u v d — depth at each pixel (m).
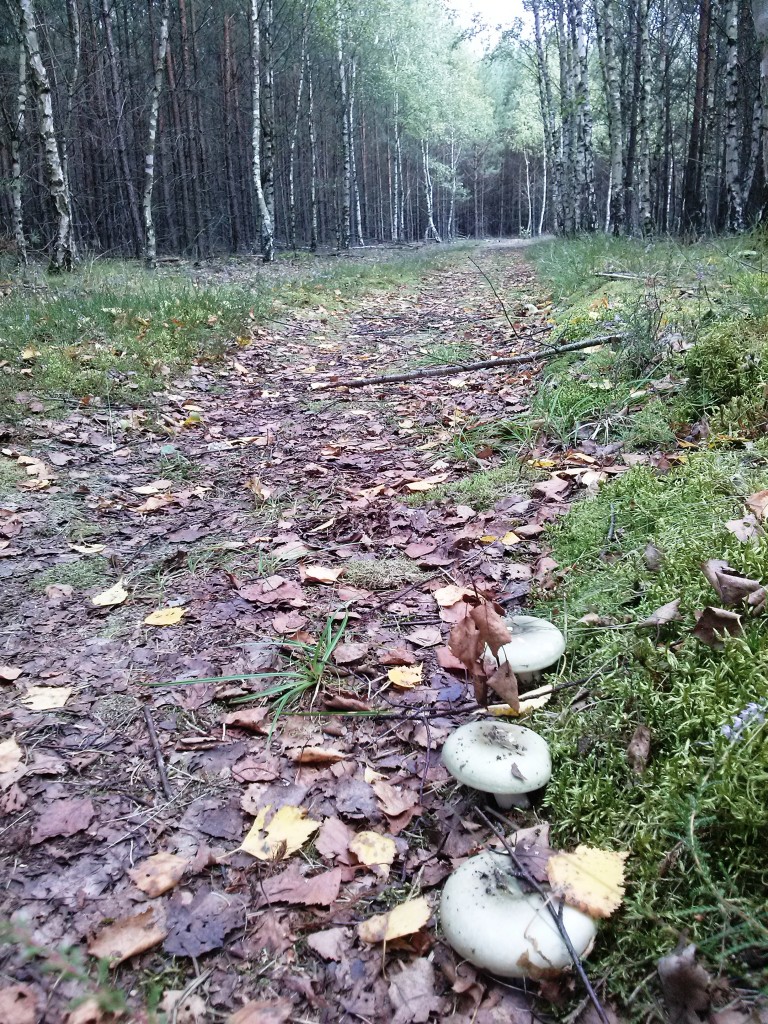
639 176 17.22
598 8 20.25
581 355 5.79
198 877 1.81
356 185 36.69
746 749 1.60
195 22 24.86
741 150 19.27
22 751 2.24
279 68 28.31
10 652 2.79
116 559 3.57
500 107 52.78
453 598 2.95
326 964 1.58
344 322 10.69
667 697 1.93
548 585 2.86
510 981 1.50
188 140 23.75
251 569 3.42
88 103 20.27
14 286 10.31
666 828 1.64
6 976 1.54
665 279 7.35
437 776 2.10
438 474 4.43
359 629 2.84
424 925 1.62
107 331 7.75
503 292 12.43
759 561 2.14
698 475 3.03
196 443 5.54
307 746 2.24
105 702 2.48
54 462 4.86
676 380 4.48
